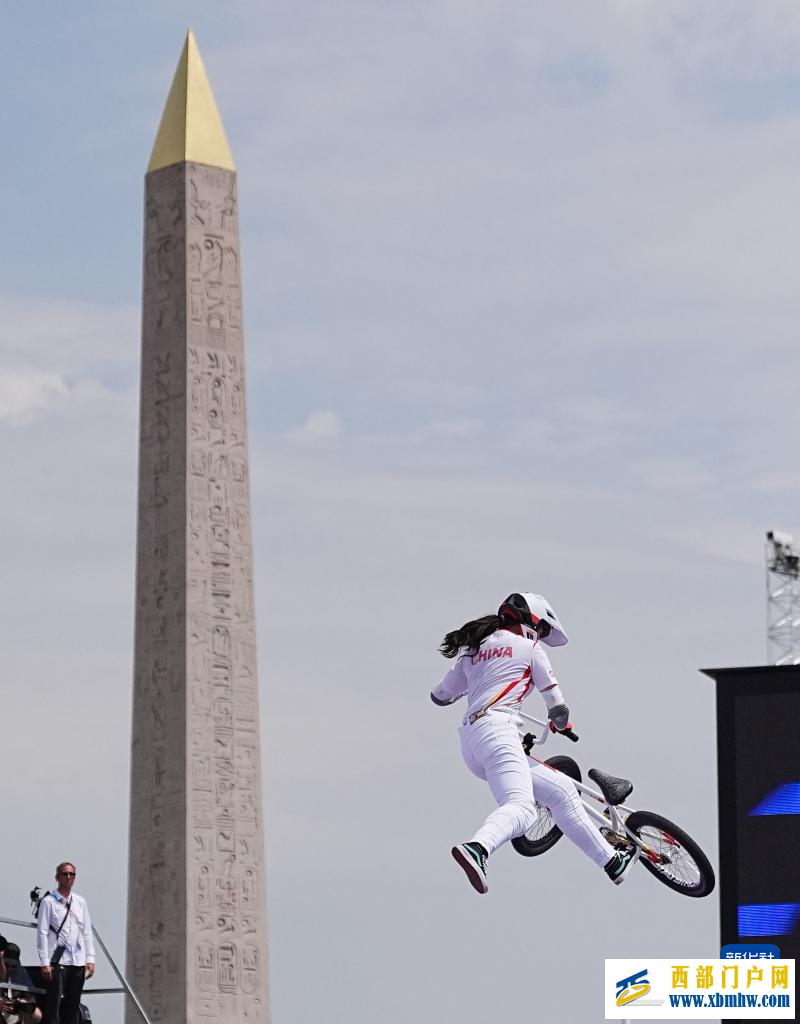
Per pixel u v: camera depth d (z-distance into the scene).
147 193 63.22
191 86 64.12
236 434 62.38
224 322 62.56
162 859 60.66
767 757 39.59
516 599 34.50
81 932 47.97
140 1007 57.69
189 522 61.19
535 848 34.69
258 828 61.66
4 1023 47.06
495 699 33.75
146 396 62.38
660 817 34.25
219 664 61.38
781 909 39.00
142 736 61.44
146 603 61.72
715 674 40.19
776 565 98.12
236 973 60.69
